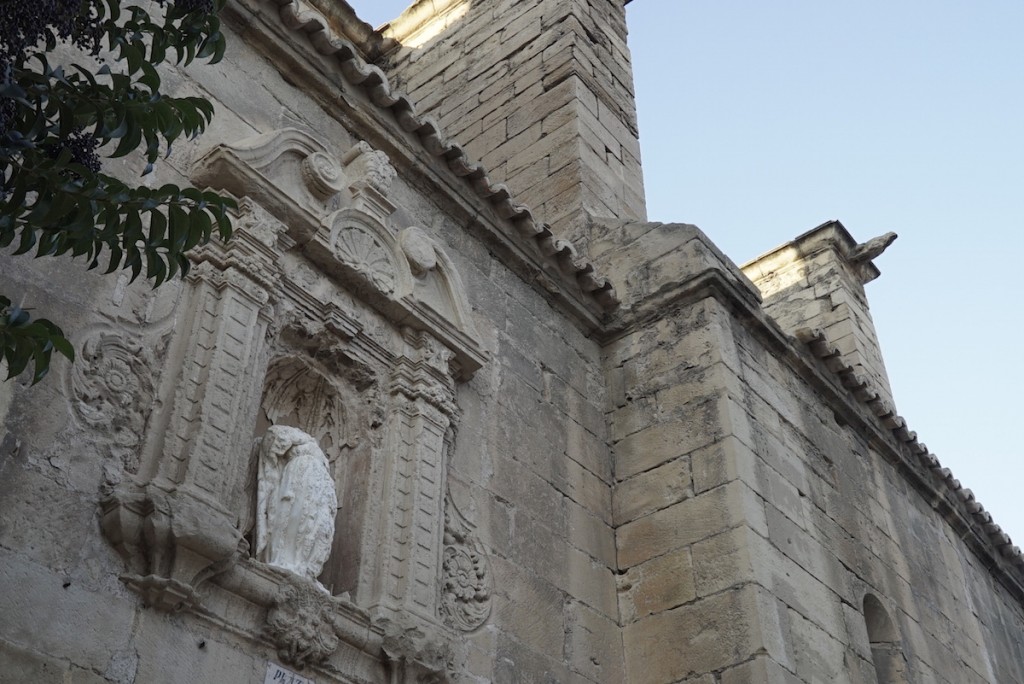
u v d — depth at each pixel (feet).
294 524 22.49
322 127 28.71
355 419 25.89
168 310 22.25
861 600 33.42
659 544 30.22
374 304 26.96
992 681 40.70
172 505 19.61
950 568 42.19
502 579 26.84
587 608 28.76
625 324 34.94
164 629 19.13
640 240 36.81
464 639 25.00
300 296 25.17
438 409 26.86
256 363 22.97
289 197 25.20
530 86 46.39
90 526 19.06
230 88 26.55
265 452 23.27
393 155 30.32
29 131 14.74
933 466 43.37
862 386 39.22
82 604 18.28
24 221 15.57
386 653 22.44
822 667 28.89
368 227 27.55
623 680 28.55
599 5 49.49
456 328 28.25
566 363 33.19
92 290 21.12
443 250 29.94
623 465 32.40
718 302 34.09
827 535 33.42
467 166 31.60
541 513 29.07
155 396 21.13
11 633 17.21
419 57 53.31
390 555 23.90
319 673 21.35
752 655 27.04
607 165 43.19
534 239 33.37
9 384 18.95
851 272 58.90
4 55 14.71
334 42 28.96
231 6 27.20
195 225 15.69
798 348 36.96
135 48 16.17
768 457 32.19
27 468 18.66
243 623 20.36
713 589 28.60
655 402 32.96
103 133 15.58
